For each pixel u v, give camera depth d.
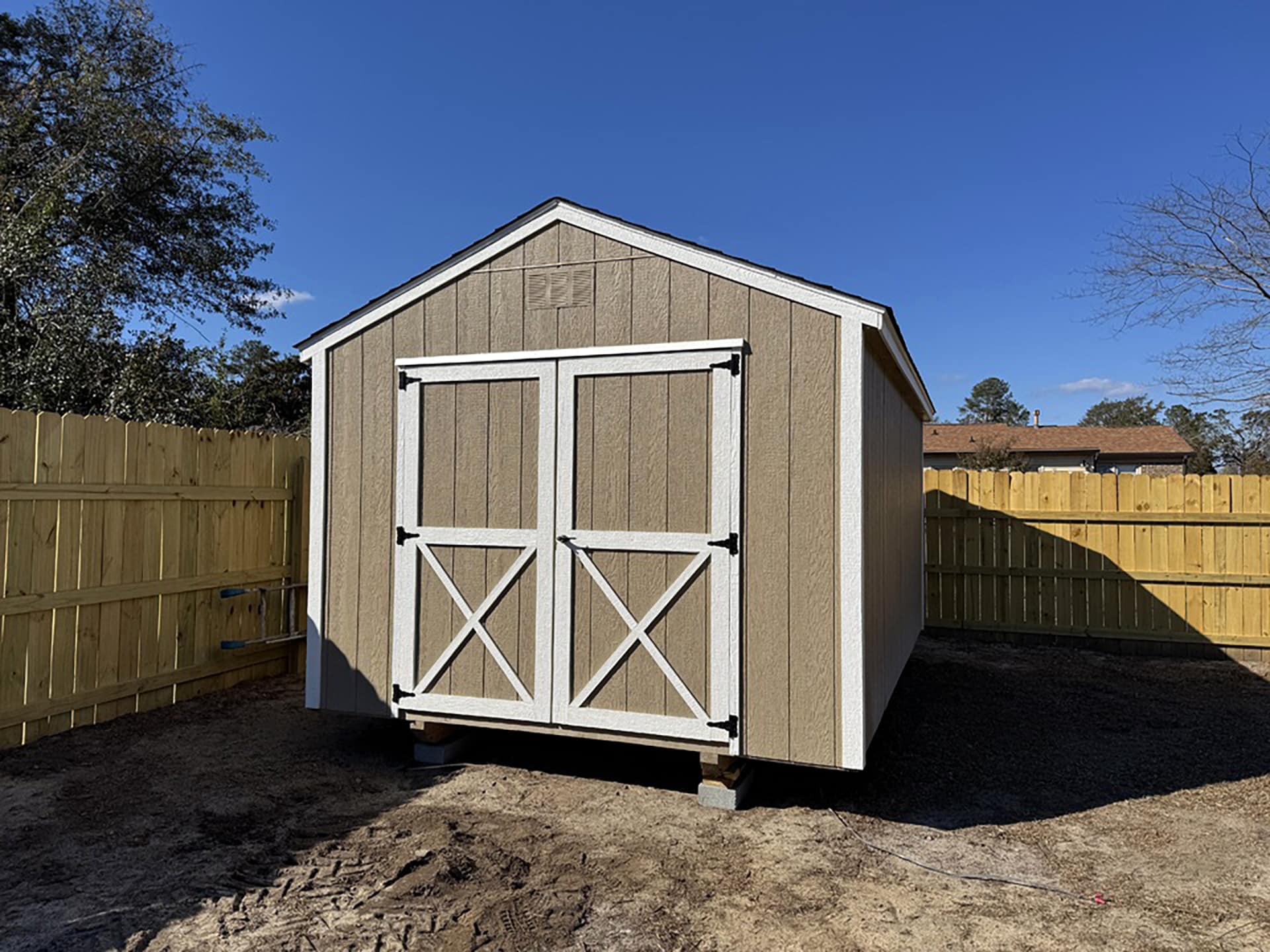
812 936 2.54
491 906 2.70
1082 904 2.79
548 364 4.14
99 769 4.06
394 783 4.02
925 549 8.57
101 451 4.84
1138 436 28.56
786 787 4.08
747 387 3.75
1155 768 4.44
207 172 13.52
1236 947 2.49
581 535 4.02
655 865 3.07
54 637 4.55
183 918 2.57
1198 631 7.61
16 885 2.78
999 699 6.01
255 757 4.38
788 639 3.62
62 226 11.29
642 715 3.86
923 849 3.29
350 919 2.59
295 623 6.59
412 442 4.40
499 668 4.16
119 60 12.81
